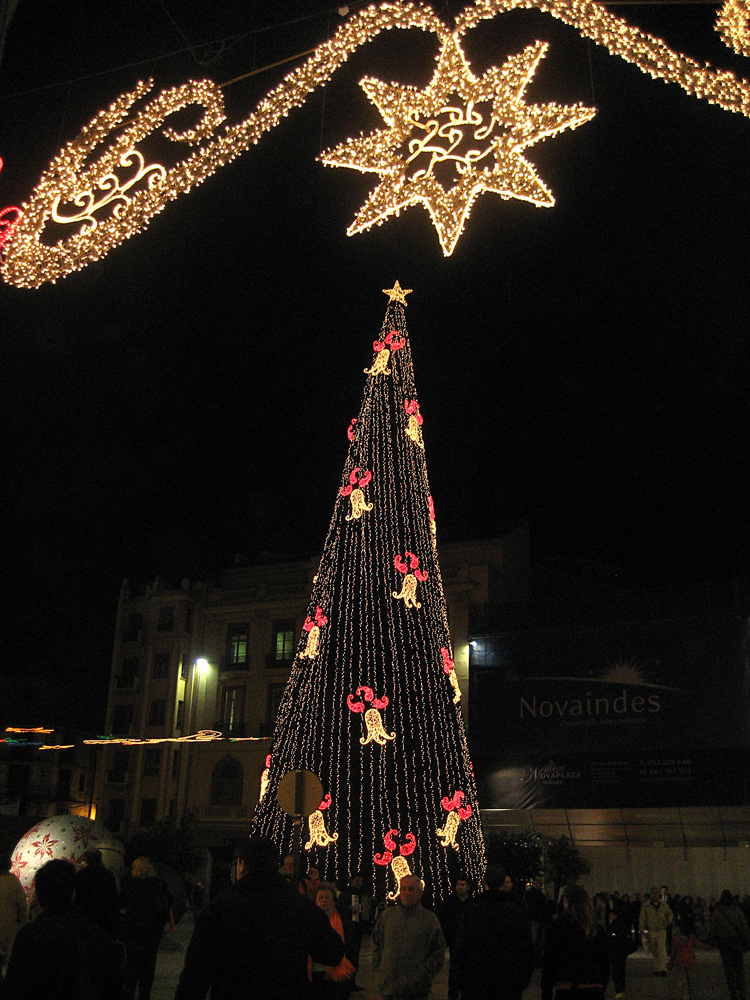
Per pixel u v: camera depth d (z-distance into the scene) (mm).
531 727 34188
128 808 42688
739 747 30812
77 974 4996
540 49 7758
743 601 32281
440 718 34250
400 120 7801
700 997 15094
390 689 34625
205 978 4484
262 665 42812
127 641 45812
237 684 43219
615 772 32375
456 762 34062
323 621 25531
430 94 7789
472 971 6531
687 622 32781
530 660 35031
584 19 7871
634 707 32750
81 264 8047
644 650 33188
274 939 4566
